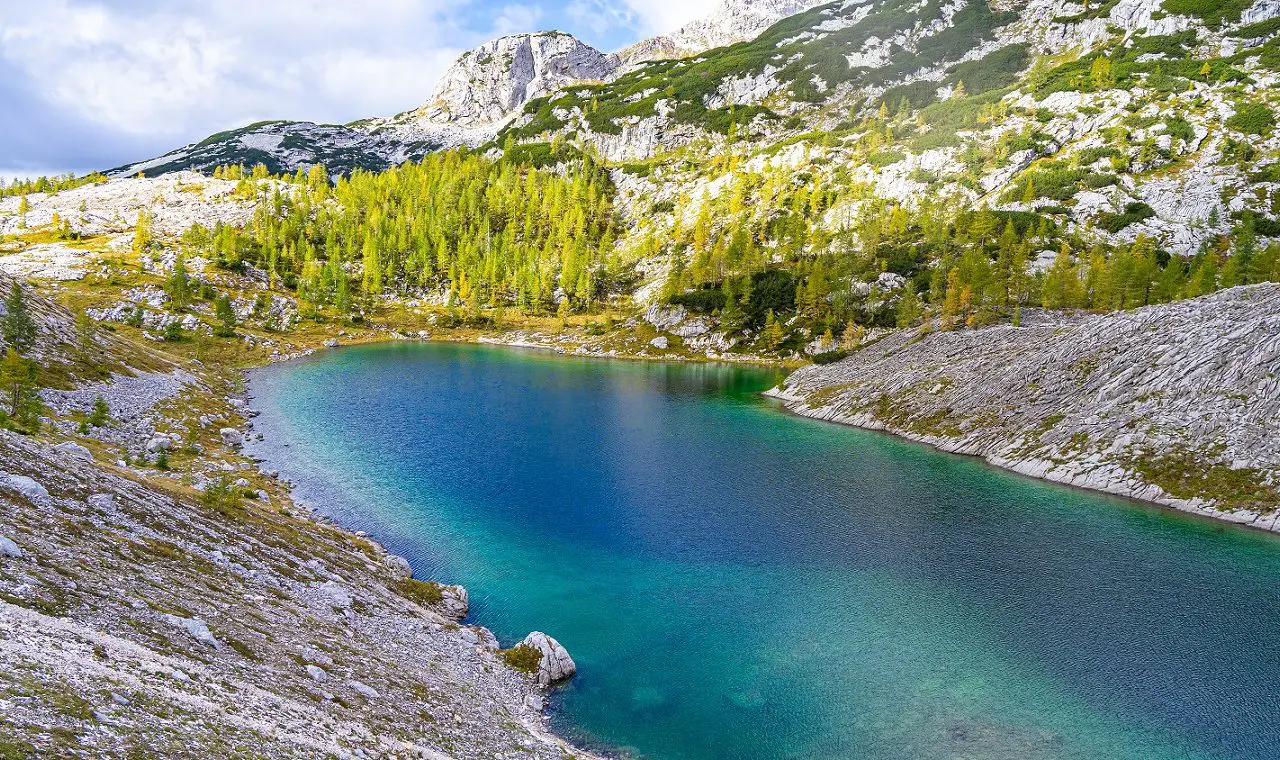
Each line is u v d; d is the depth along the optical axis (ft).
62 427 212.02
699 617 150.00
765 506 220.02
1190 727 113.91
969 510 218.38
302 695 79.41
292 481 226.17
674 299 630.33
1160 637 141.69
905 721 115.55
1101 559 180.34
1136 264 457.68
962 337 399.65
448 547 184.34
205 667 72.90
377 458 259.60
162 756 48.06
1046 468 256.93
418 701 97.60
